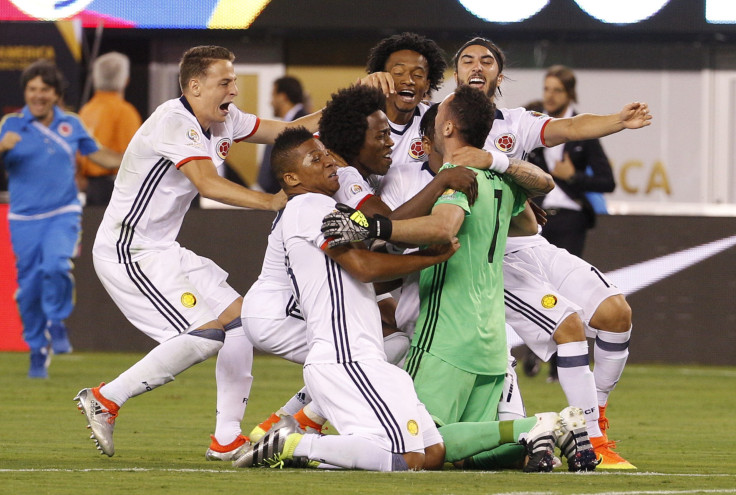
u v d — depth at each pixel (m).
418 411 16.48
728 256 40.41
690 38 41.16
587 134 19.22
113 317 41.97
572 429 16.61
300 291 16.83
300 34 41.56
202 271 19.50
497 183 17.55
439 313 17.31
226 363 18.91
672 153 42.22
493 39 41.59
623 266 40.50
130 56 42.41
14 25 41.34
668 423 25.58
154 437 21.70
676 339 40.69
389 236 16.17
